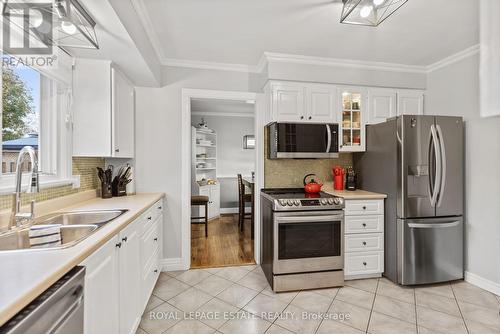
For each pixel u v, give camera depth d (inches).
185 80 109.7
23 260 35.4
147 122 107.2
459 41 92.6
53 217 62.4
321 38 90.4
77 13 53.5
